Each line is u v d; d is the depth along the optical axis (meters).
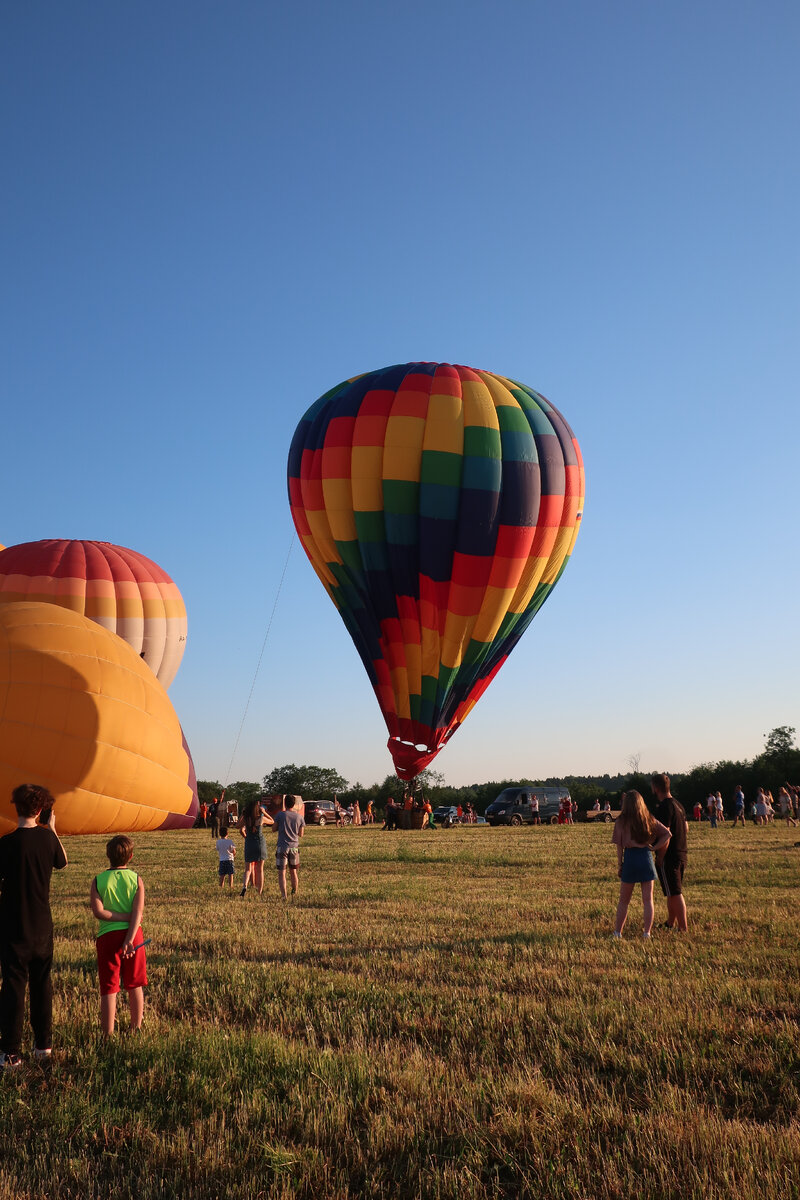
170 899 13.12
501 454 24.12
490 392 25.06
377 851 21.73
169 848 24.47
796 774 67.44
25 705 19.39
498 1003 6.44
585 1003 6.44
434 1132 4.37
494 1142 4.26
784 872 15.15
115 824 20.69
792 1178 3.78
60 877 15.84
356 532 24.48
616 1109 4.50
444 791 100.88
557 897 12.48
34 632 20.61
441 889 13.65
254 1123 4.54
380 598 24.80
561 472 24.89
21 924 5.44
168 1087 5.01
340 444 24.48
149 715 21.39
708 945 8.61
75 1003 6.63
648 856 9.19
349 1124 4.47
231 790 110.62
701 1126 4.24
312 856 20.47
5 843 5.53
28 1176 4.00
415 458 23.92
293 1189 3.87
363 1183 3.97
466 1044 5.70
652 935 9.21
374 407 24.39
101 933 5.90
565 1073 5.10
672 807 9.56
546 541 24.77
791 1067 5.16
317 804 50.09
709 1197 3.63
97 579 32.28
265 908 11.85
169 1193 3.87
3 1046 5.34
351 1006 6.50
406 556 24.25
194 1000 6.75
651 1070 5.12
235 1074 5.12
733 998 6.51
